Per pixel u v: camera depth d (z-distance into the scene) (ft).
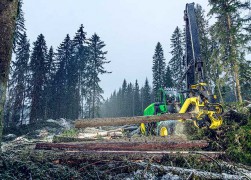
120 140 21.01
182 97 39.60
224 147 22.38
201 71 31.17
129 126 58.54
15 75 119.34
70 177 13.29
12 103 112.47
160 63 166.91
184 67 35.76
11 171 13.01
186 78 33.17
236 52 67.72
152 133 37.88
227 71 70.28
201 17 101.81
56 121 86.99
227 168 16.39
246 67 67.00
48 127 75.20
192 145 19.49
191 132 26.91
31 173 13.07
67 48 143.95
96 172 13.69
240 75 68.28
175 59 147.43
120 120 18.79
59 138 24.40
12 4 12.99
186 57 34.09
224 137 23.84
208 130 24.99
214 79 79.41
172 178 13.58
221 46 72.59
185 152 17.92
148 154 17.07
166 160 17.07
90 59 146.10
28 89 117.39
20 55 123.85
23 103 116.47
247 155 19.83
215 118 24.41
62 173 13.47
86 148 17.63
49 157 15.74
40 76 119.14
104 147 17.79
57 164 15.16
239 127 23.90
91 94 142.31
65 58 142.41
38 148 17.87
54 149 17.60
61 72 138.21
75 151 17.02
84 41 146.20
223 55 72.23
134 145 18.11
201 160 17.85
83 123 18.15
